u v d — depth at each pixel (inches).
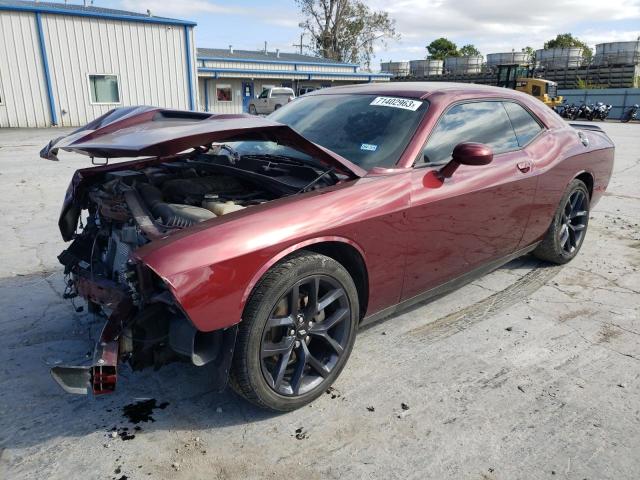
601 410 106.3
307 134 134.9
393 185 113.3
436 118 128.0
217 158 135.5
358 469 89.3
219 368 91.7
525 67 1343.5
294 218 97.4
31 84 768.9
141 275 87.6
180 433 96.9
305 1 2027.6
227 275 87.2
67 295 124.0
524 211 152.2
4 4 730.8
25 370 114.9
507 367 121.7
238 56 1414.9
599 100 1406.3
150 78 869.2
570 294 163.2
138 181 121.0
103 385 87.4
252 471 88.1
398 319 144.9
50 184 314.0
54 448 92.0
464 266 137.9
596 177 188.4
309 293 101.2
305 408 105.1
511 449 94.7
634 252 203.9
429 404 107.2
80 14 780.0
